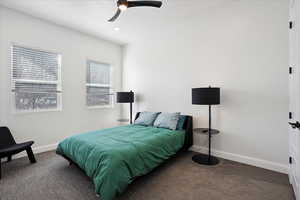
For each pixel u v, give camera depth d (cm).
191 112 307
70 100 342
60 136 326
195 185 187
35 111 292
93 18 295
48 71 312
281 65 215
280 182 193
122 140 209
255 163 236
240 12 246
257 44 233
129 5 190
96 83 401
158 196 167
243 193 172
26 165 238
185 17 299
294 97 174
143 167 183
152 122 322
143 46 392
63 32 328
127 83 438
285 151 214
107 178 146
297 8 157
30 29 281
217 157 272
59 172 217
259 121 233
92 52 381
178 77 326
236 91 252
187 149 296
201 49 290
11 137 245
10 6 252
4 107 256
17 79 272
